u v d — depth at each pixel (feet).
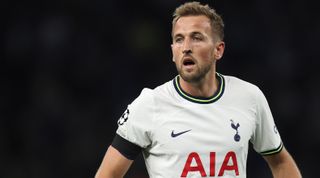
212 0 123.85
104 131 111.96
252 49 122.31
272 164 46.34
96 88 115.85
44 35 116.47
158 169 41.93
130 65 119.44
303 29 126.62
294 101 118.62
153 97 42.52
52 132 110.01
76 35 117.29
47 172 106.93
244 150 42.32
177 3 125.39
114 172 42.80
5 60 116.78
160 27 125.08
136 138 42.19
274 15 126.41
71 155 107.76
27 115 112.57
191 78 41.68
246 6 125.29
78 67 115.85
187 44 41.42
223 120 42.14
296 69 122.42
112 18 123.03
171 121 41.83
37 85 114.21
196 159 41.19
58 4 120.06
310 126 116.67
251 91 43.60
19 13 118.73
